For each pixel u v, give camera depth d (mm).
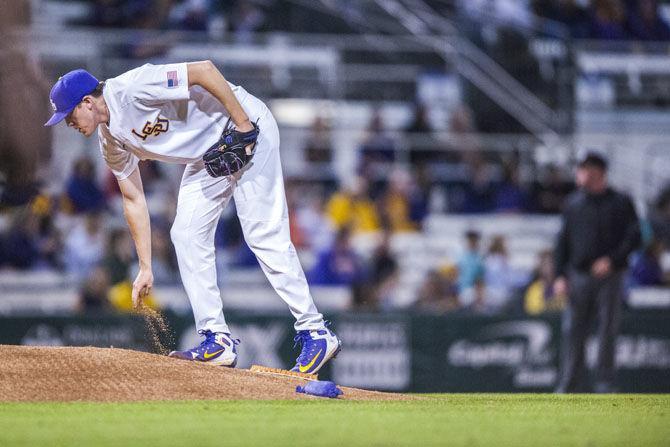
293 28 60250
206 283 20953
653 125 61094
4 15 39344
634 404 19141
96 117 19141
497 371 38344
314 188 52500
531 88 59594
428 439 13656
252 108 20406
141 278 21078
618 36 63719
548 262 45906
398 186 52094
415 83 59781
